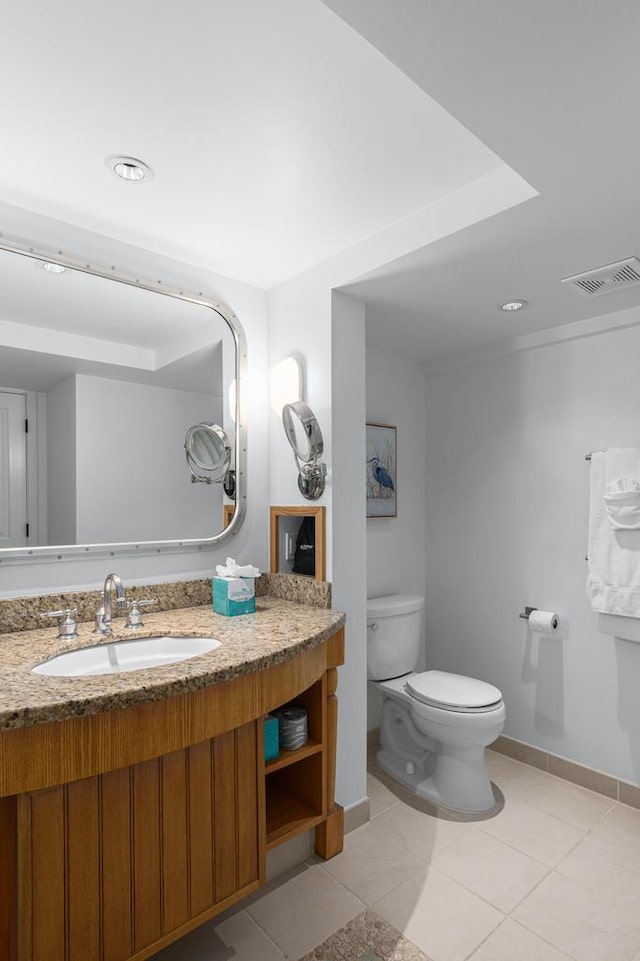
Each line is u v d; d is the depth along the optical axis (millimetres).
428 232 1783
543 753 2734
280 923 1729
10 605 1731
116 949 1332
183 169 1581
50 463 1831
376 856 2051
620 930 1702
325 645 1914
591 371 2609
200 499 2193
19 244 1760
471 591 3102
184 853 1458
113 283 1982
